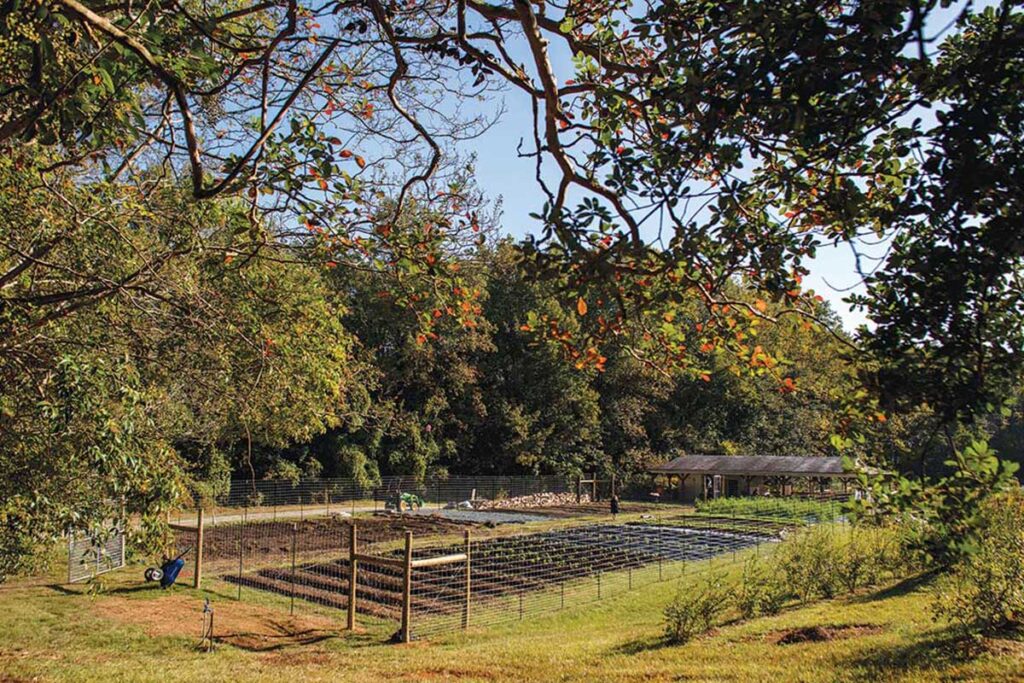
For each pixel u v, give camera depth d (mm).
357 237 6801
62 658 10375
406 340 37781
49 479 6512
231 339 9430
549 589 16875
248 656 11430
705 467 43531
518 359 46438
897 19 2893
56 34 5191
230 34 6207
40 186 6512
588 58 5887
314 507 34875
